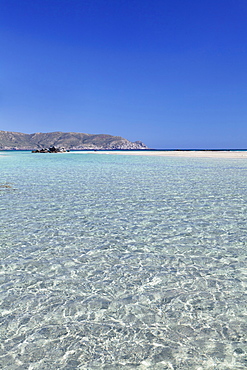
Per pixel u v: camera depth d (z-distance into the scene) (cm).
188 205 1173
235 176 2134
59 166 3325
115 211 1084
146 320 428
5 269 601
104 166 3284
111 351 365
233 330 403
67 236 804
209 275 567
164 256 661
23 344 380
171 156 6003
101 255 670
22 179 2019
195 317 434
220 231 835
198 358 351
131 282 543
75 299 488
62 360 351
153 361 347
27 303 476
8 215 1027
